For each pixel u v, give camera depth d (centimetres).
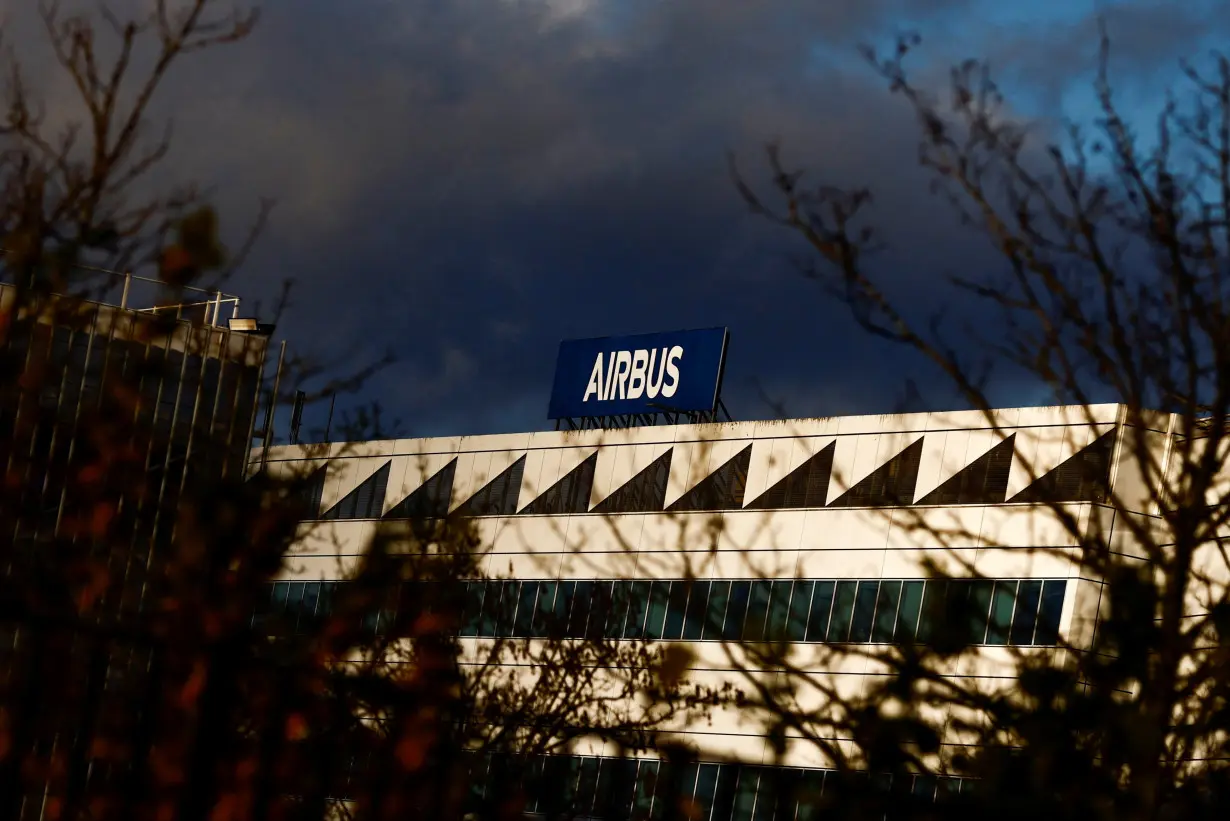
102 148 1552
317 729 2998
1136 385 1571
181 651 2573
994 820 1816
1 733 2364
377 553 5575
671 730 6738
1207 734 1712
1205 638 1725
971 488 6378
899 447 6744
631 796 6494
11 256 1579
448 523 5712
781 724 2027
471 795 3859
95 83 1553
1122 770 1725
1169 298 1551
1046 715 1836
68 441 2219
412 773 3472
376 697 3391
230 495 2708
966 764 1911
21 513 2181
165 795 2533
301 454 8650
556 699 4647
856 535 6744
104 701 2492
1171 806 1695
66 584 2295
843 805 1959
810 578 6831
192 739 2573
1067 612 5853
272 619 2908
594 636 6531
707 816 6544
